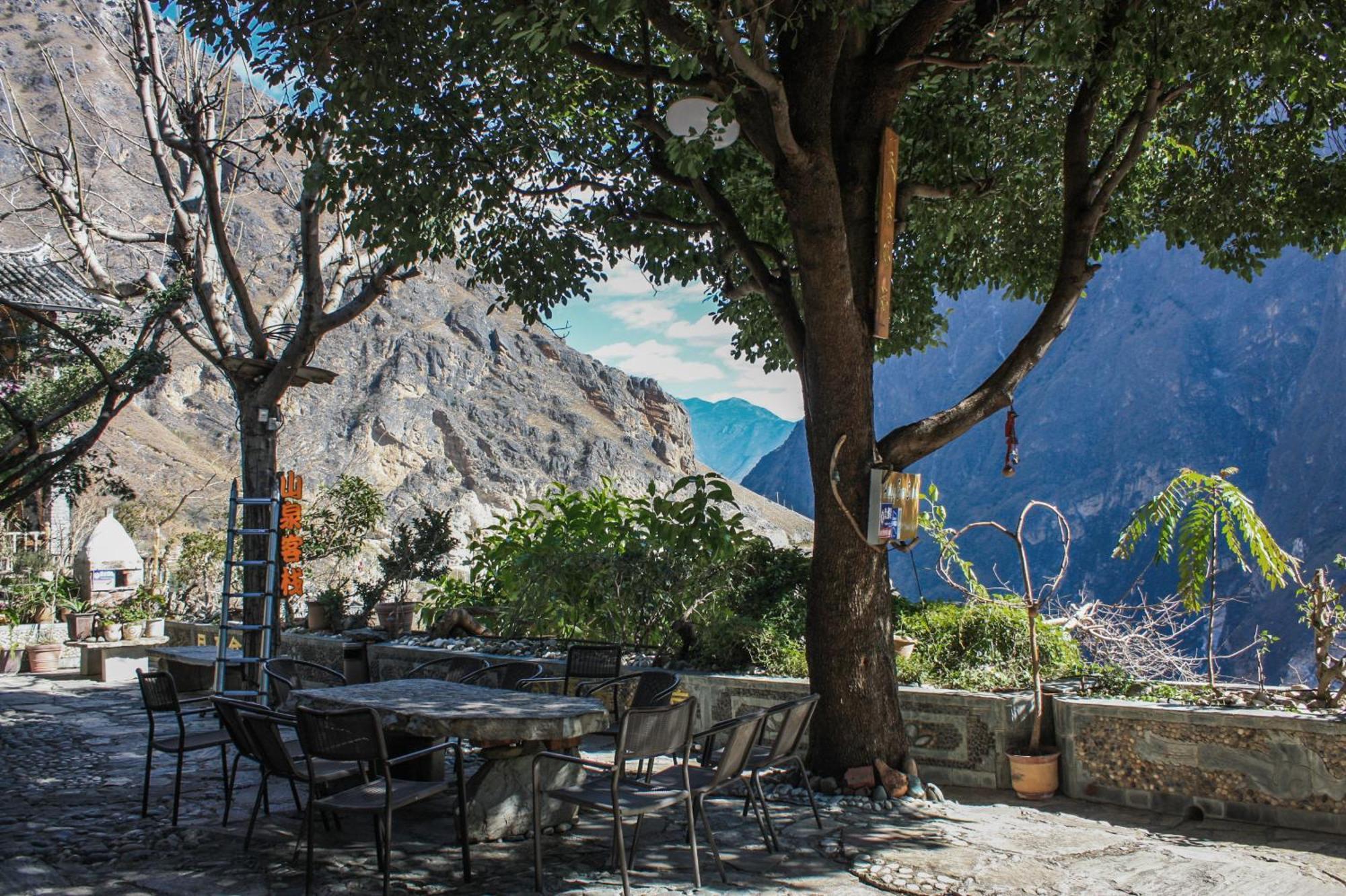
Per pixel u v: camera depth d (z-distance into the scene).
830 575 6.78
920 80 8.85
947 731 7.27
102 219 13.73
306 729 4.84
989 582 57.41
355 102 7.47
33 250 22.00
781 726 5.65
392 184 8.04
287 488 11.02
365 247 8.37
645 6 6.66
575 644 8.02
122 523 24.88
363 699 5.90
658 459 158.50
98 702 12.19
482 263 9.20
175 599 19.03
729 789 6.84
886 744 6.75
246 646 11.23
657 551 9.84
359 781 6.15
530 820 5.88
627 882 4.62
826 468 6.81
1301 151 8.43
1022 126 9.08
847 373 6.80
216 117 13.02
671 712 4.89
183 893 4.79
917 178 9.27
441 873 5.14
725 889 4.84
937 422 6.88
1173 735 6.34
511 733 5.26
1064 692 7.28
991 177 8.86
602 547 10.27
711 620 9.30
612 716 8.84
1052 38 6.23
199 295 12.16
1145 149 9.19
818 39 6.41
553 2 5.82
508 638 11.27
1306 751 5.88
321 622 13.25
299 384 12.02
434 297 158.62
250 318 11.97
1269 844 5.60
